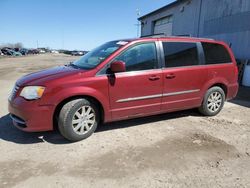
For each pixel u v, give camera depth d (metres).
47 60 34.78
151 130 4.86
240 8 13.01
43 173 3.27
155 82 4.73
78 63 4.91
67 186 3.00
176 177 3.23
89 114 4.31
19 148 3.98
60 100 3.96
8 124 5.06
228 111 6.44
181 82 5.08
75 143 4.19
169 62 4.93
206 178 3.22
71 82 4.03
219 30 14.86
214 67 5.56
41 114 3.92
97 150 3.95
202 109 5.70
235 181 3.17
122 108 4.50
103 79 4.23
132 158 3.71
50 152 3.86
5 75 14.72
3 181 3.08
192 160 3.69
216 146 4.19
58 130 4.42
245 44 12.70
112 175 3.25
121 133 4.66
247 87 11.14
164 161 3.64
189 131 4.85
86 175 3.24
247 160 3.73
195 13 17.42
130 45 4.53
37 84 3.93
